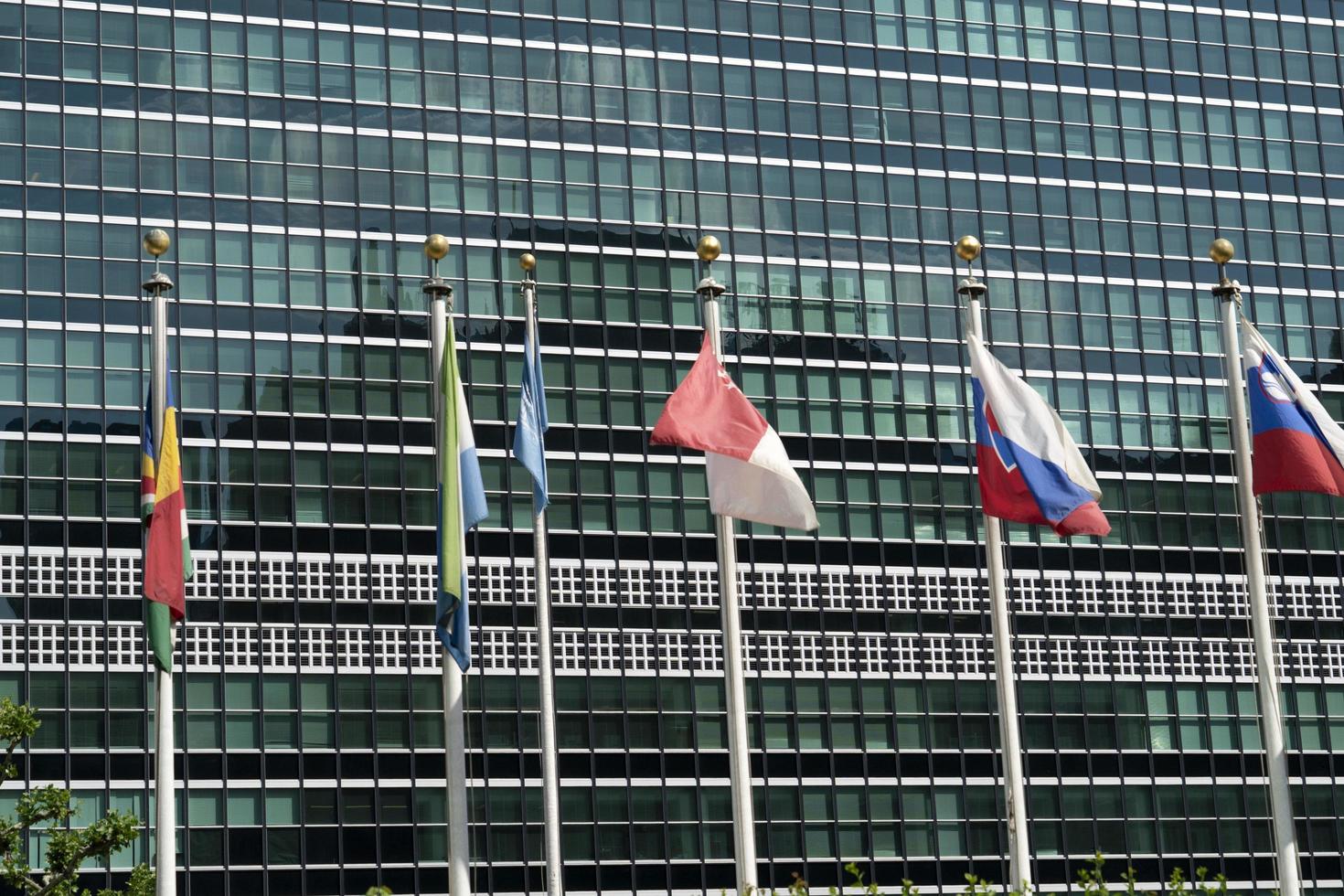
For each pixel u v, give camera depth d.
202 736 95.25
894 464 107.31
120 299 99.12
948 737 104.50
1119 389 112.25
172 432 54.25
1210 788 108.00
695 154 108.62
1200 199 116.19
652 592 102.44
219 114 102.62
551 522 102.06
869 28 113.19
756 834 100.56
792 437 106.25
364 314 101.94
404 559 99.56
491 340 103.25
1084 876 48.91
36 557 95.31
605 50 108.75
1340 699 111.38
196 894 93.44
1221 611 110.62
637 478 103.69
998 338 111.12
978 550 107.38
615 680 100.94
